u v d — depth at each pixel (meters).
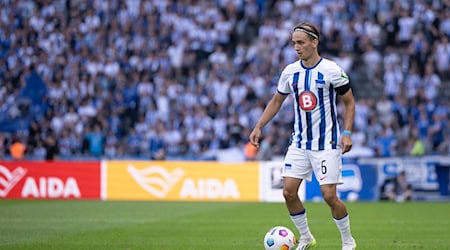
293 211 31.20
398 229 43.75
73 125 85.00
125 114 86.88
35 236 40.00
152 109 85.12
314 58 29.89
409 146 78.19
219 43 94.56
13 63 92.38
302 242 31.66
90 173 67.62
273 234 31.03
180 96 86.75
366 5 93.50
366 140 80.69
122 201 65.19
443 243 37.22
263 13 96.88
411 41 90.31
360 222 47.72
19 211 55.06
